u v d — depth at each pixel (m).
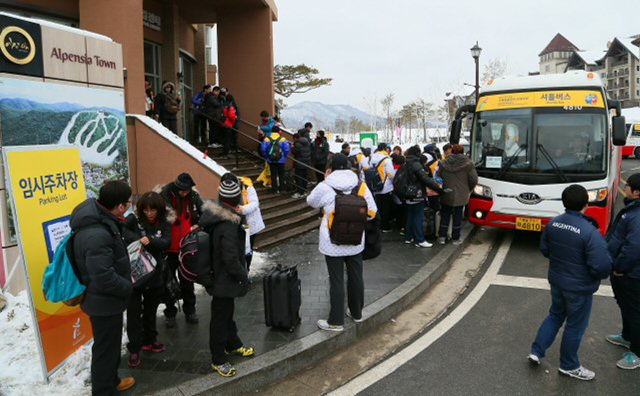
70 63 6.16
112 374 3.58
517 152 8.36
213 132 12.34
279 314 4.91
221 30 14.18
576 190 4.08
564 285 4.10
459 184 8.37
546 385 4.14
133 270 4.06
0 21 5.23
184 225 5.09
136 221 4.26
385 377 4.34
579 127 8.08
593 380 4.20
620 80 80.06
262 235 8.80
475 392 4.06
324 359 4.72
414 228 8.48
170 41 13.55
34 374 4.05
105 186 3.47
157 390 3.86
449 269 7.66
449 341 5.06
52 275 3.45
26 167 3.97
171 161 8.22
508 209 8.34
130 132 8.32
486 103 8.89
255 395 4.08
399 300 5.88
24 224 3.88
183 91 14.50
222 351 4.10
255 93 14.10
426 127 51.06
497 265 7.83
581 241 3.98
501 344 4.96
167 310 5.09
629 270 4.16
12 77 5.36
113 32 9.02
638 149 30.27
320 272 7.04
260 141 11.58
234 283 4.00
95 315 3.43
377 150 9.88
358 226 4.73
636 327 4.28
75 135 6.19
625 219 4.27
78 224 3.37
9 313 4.97
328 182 4.93
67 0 10.33
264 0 13.36
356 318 5.19
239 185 4.08
